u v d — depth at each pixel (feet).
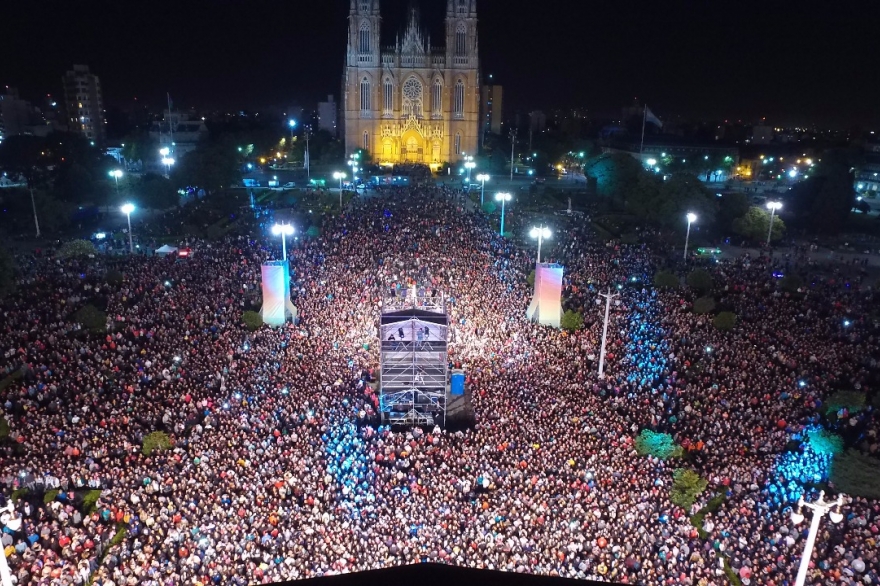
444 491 93.61
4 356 135.03
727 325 159.33
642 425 115.03
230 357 134.41
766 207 306.35
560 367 136.46
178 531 82.23
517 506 89.66
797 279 196.34
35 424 107.65
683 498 92.63
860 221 337.93
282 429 110.11
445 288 186.09
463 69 534.37
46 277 194.29
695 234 294.46
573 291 187.93
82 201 326.03
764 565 76.95
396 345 124.36
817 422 114.42
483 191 389.80
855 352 145.69
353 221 281.95
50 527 83.35
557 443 105.40
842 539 82.64
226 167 369.50
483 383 129.70
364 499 92.07
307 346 145.28
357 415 118.93
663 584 74.74
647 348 147.13
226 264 208.95
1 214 306.55
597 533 83.76
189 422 112.47
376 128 538.88
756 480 96.63
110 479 95.09
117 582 74.23
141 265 206.28
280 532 84.02
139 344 143.74
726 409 117.39
